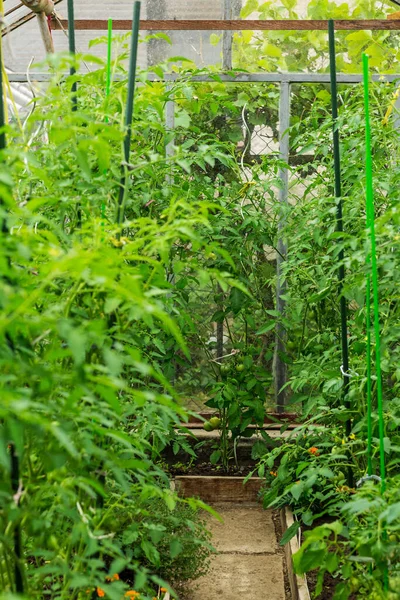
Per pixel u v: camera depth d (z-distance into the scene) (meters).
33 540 2.24
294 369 4.11
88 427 1.87
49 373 1.51
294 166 5.13
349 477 3.06
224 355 5.10
